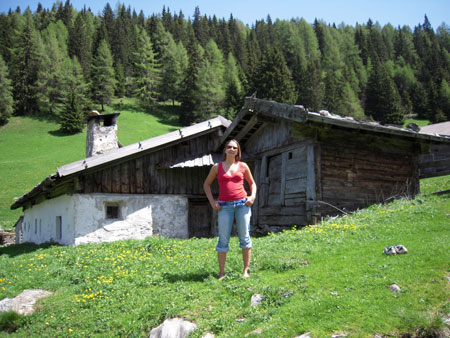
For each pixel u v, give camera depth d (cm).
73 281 700
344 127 1066
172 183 1413
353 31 15462
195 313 478
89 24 13275
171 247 885
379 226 768
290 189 1140
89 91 8812
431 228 693
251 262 631
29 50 8506
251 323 427
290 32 13075
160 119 8412
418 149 1227
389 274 478
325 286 480
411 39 14800
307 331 387
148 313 500
